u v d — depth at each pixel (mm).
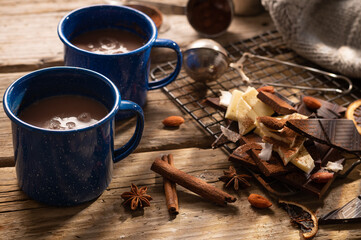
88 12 728
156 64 826
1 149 692
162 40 720
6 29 850
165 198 659
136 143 659
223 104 728
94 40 731
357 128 721
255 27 900
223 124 739
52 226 627
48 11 895
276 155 675
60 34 691
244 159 677
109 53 712
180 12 906
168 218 643
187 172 687
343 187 683
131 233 629
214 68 764
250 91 718
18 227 624
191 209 651
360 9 794
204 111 757
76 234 624
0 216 629
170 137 723
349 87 792
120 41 737
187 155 705
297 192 672
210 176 685
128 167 686
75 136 591
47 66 810
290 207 657
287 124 673
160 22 857
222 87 791
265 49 861
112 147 635
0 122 720
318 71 810
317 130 677
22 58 810
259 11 919
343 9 806
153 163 667
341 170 695
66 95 656
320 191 654
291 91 792
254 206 657
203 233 633
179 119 733
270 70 825
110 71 690
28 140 593
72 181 619
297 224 646
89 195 639
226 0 859
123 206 649
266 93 705
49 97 650
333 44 823
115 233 627
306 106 740
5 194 647
